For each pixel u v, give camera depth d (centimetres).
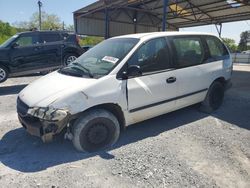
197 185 293
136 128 462
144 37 419
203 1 1725
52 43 963
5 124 487
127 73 375
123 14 2194
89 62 418
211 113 548
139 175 312
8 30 4316
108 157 356
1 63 853
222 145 394
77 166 332
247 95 743
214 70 520
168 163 340
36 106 331
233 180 304
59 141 404
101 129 369
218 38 562
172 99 442
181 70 450
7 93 785
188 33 485
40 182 297
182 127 468
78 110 338
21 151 376
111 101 362
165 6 1193
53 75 414
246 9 1745
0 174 314
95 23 2077
